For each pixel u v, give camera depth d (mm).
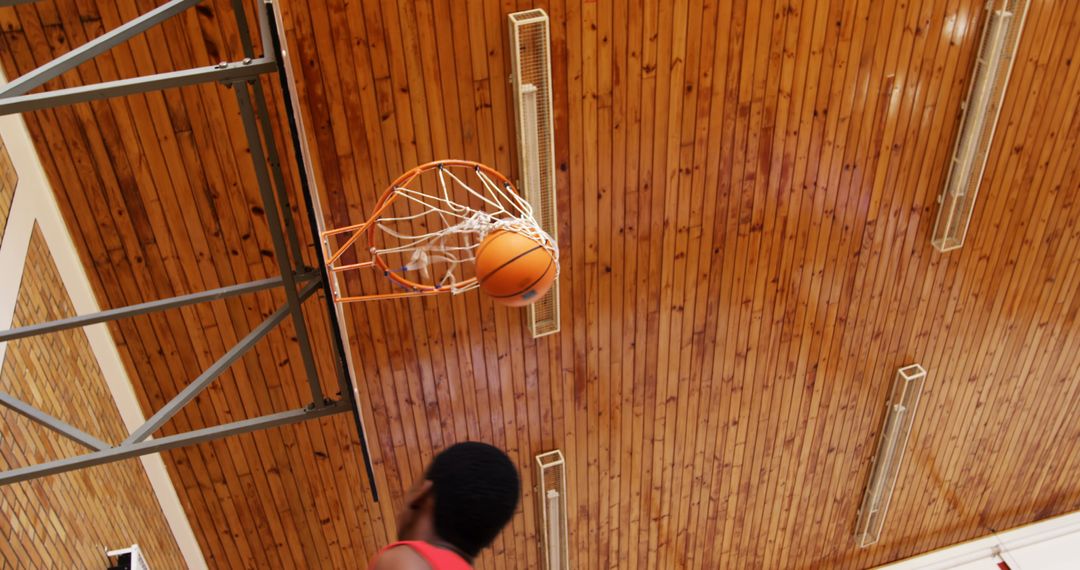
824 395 6832
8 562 3289
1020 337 7062
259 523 6152
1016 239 6406
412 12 4352
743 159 5383
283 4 4137
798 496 7512
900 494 7941
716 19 4836
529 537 6898
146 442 3320
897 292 6383
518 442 6230
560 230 5273
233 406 5473
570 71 4738
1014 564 8570
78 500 4184
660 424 6527
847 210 5824
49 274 4254
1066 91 5758
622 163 5152
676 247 5617
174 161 4469
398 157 4754
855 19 5066
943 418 7410
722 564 7781
